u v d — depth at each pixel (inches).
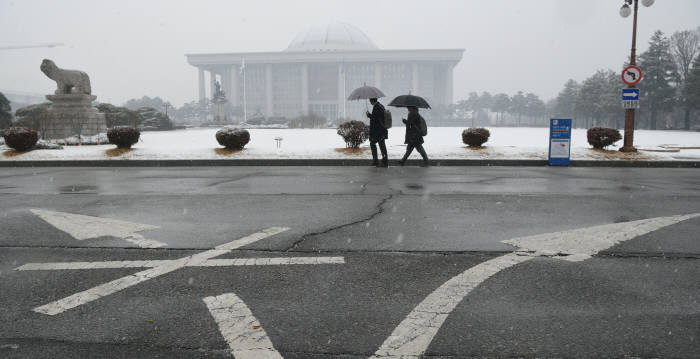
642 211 269.9
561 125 557.3
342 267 165.6
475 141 659.4
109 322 122.2
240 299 136.8
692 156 611.2
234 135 650.2
